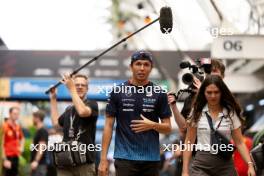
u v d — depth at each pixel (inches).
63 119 759.7
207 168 653.3
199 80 709.9
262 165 700.7
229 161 657.6
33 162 1107.9
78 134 748.0
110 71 1323.8
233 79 1443.2
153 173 677.3
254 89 1440.7
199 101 656.4
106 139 680.4
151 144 676.1
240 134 659.4
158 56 1320.1
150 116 677.9
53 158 756.6
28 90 1336.1
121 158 673.6
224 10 1129.4
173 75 1318.9
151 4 1010.1
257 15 1145.4
